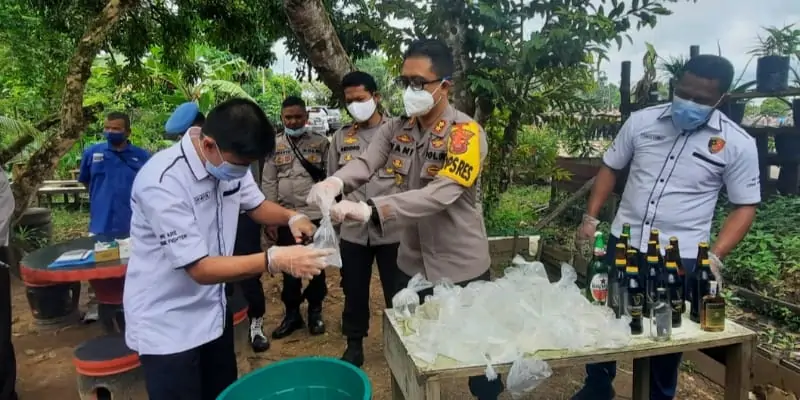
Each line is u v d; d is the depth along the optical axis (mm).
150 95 9289
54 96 6320
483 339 1763
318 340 3740
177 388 1802
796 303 3666
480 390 2414
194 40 7051
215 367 2047
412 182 2287
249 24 6355
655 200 2291
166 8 6051
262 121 1639
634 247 2344
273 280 5156
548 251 4840
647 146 2330
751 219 2178
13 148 5590
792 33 4957
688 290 2074
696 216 2236
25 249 5477
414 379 1713
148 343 1767
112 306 3641
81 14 5758
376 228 1932
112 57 6559
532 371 1656
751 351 1859
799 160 5195
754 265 4102
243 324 3221
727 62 2086
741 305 3830
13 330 4074
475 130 2066
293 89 15672
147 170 1675
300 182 3637
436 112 2191
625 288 1959
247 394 1800
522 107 3990
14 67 5992
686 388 2910
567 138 5848
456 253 2236
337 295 4676
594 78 4562
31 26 5711
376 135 2439
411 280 2188
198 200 1717
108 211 4168
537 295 1972
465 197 2205
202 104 9211
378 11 4012
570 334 1763
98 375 2521
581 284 4211
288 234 3568
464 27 3594
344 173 2236
